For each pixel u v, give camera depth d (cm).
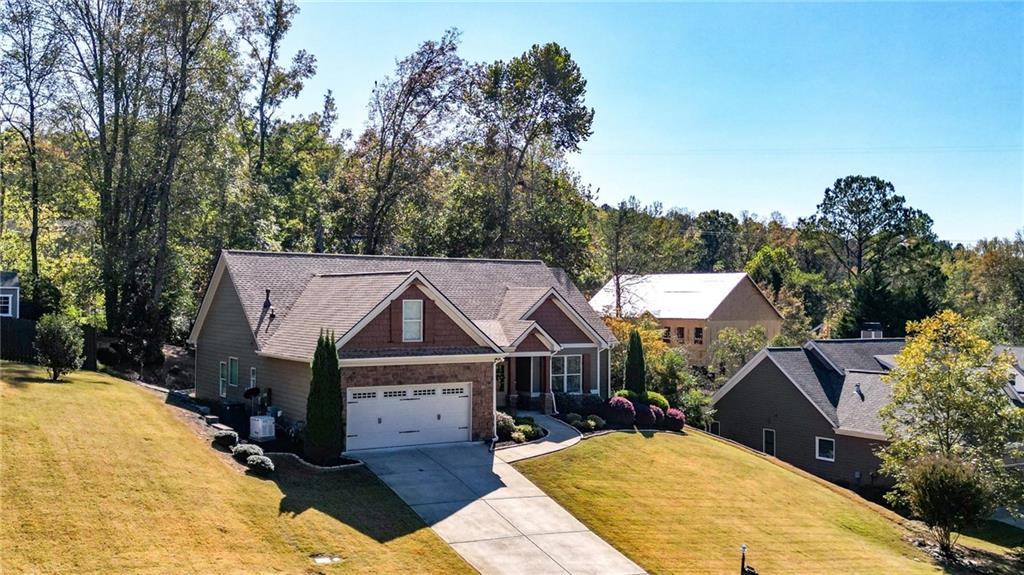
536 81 5797
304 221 5794
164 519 1769
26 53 3925
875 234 7894
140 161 4138
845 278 9369
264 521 1897
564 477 2597
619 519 2328
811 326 7850
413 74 5403
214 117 4203
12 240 4666
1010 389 3625
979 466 2722
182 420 2556
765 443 3859
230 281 3331
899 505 3131
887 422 3125
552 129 5956
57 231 4684
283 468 2347
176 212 4209
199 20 4184
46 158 4069
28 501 1692
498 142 5816
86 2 4000
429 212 5647
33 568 1456
